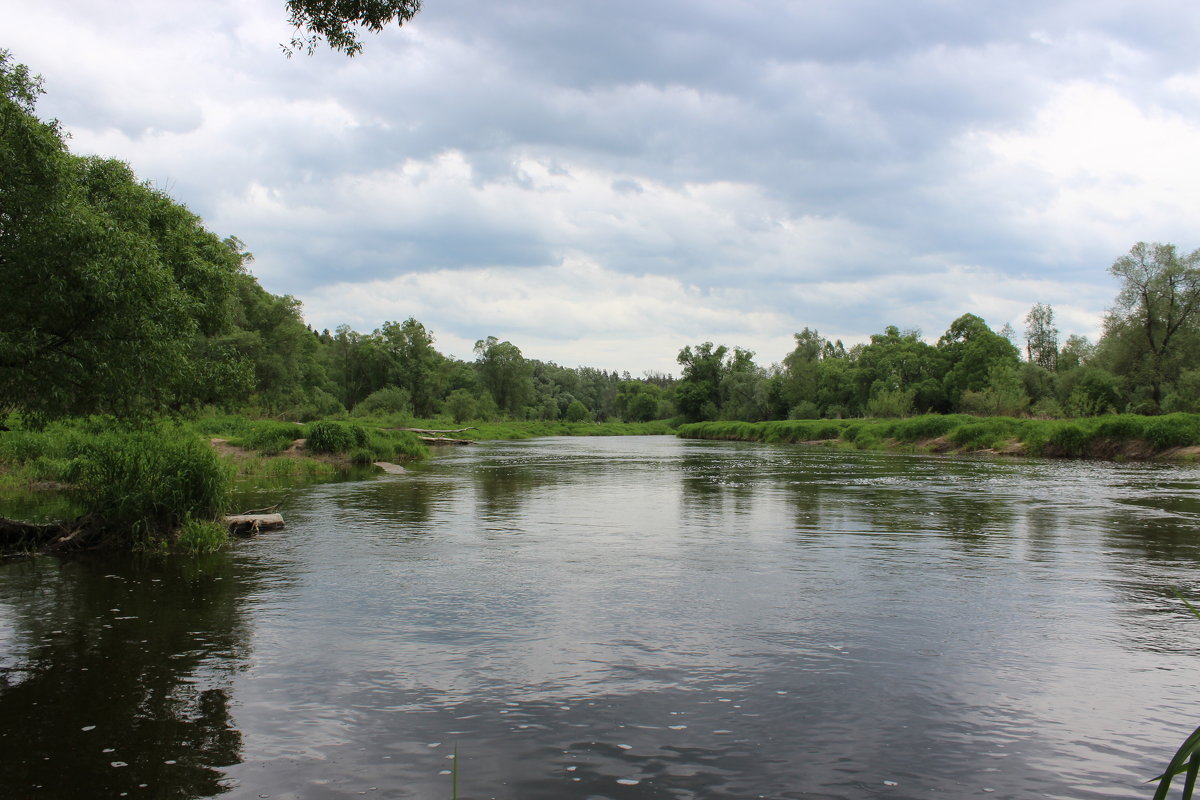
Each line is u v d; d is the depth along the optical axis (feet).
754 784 15.10
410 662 22.21
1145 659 22.56
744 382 335.47
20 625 25.77
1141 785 15.16
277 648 23.47
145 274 36.19
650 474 91.76
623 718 18.29
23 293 32.55
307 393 254.27
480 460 124.67
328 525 48.70
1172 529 46.73
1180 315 165.78
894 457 128.26
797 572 34.32
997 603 28.81
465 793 14.66
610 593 30.42
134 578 33.06
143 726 17.74
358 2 27.63
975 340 249.34
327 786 14.98
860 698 19.58
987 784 15.19
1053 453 124.06
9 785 14.94
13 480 63.10
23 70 35.86
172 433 49.83
